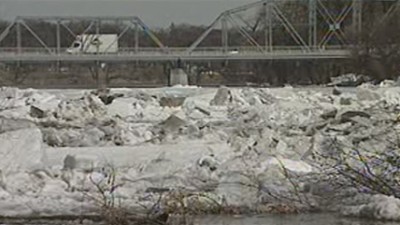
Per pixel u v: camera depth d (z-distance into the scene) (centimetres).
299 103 6706
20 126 4897
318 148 4088
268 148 4153
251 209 3080
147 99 7694
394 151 3534
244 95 7669
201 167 3581
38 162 3844
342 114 5369
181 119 5394
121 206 3002
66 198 3136
